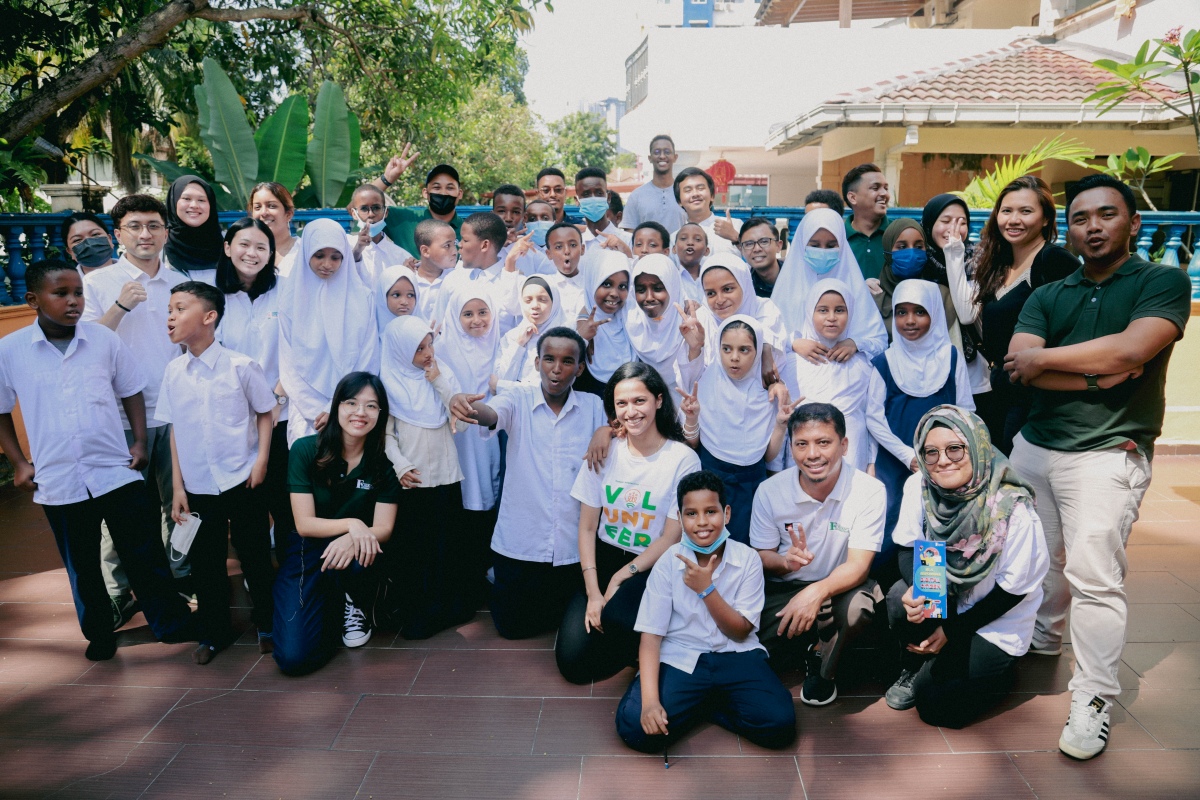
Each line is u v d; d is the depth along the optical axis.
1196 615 3.58
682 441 3.32
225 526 3.42
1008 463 2.86
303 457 3.37
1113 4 9.50
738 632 2.84
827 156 11.60
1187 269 5.85
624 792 2.56
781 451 3.60
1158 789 2.53
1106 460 2.76
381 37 9.72
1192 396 5.98
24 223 5.67
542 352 3.39
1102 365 2.66
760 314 3.78
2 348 3.21
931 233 3.98
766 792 2.55
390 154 14.08
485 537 4.05
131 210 3.74
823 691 3.00
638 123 14.41
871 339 3.80
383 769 2.67
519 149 21.97
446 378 3.46
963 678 2.82
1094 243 2.70
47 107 6.77
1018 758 2.69
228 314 3.84
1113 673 2.71
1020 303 3.48
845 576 2.97
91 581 3.29
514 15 9.45
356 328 3.77
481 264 4.39
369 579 3.41
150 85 10.18
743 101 13.77
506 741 2.82
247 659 3.38
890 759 2.70
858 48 13.53
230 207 7.41
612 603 3.11
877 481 3.12
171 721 2.94
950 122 8.45
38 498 3.25
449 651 3.45
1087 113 8.14
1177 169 9.62
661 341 3.82
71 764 2.71
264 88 11.06
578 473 3.42
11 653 3.42
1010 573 2.77
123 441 3.40
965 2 13.93
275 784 2.61
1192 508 4.87
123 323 3.77
